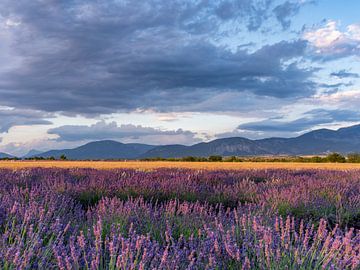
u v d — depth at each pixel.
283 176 14.40
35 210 4.70
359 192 9.02
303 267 3.30
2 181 9.82
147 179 10.65
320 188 9.65
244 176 14.48
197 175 13.24
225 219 5.29
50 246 3.50
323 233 4.12
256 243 3.69
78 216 5.58
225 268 3.45
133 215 5.28
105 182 9.95
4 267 2.99
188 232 4.68
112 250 3.15
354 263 3.30
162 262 3.08
